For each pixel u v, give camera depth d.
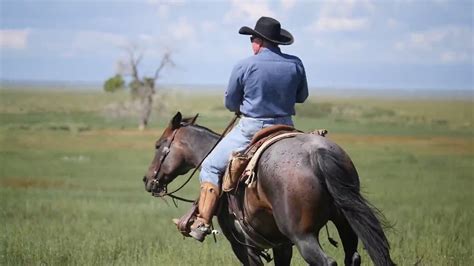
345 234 8.54
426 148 61.31
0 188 30.23
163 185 10.79
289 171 8.27
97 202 24.94
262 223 8.91
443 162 46.44
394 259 12.37
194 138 10.55
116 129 85.25
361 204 7.99
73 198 26.64
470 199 26.20
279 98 9.29
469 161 47.38
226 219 9.61
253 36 9.50
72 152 55.06
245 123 9.30
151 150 58.84
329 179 8.07
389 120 115.62
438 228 16.70
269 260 9.63
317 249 8.13
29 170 40.72
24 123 92.00
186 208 23.67
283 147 8.53
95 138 70.69
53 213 21.17
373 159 47.81
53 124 90.50
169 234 16.66
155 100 98.75
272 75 9.24
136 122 100.44
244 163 8.87
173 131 10.71
